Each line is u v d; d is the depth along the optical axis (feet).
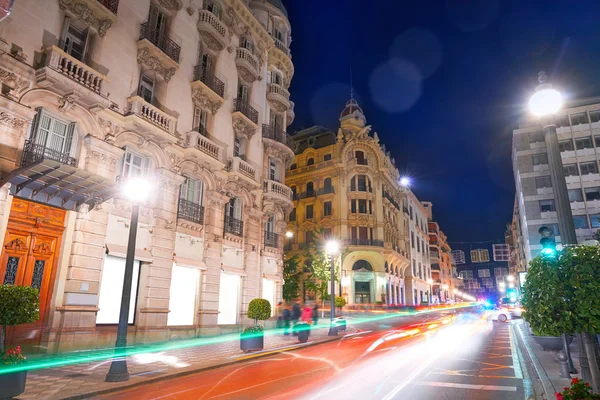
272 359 42.06
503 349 47.55
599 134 128.47
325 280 118.42
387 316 130.52
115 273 50.06
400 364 37.19
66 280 43.16
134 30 56.34
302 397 24.68
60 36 46.52
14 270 39.27
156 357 41.78
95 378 30.40
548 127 29.76
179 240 59.52
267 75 93.30
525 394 25.25
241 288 73.10
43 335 40.34
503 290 310.04
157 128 54.60
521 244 183.11
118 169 51.67
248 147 79.87
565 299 20.01
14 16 41.42
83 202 44.83
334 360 40.47
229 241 70.23
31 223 40.98
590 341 19.49
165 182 57.47
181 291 59.67
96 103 47.14
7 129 39.11
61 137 45.34
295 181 170.60
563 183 28.30
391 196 186.50
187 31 66.54
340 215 154.40
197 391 27.07
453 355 42.93
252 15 83.30
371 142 165.07
